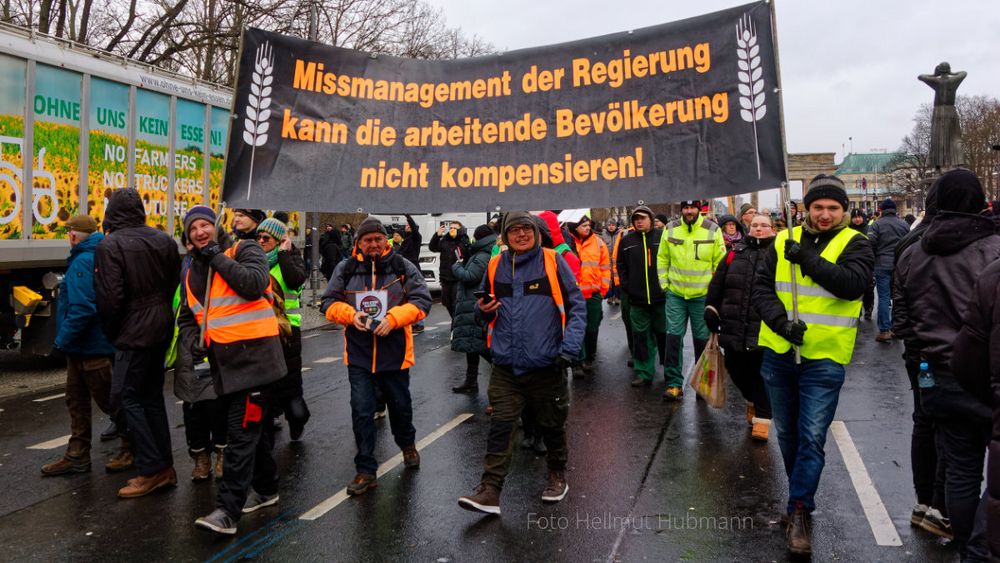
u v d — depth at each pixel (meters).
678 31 4.54
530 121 4.79
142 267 4.83
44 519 4.57
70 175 9.34
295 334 6.10
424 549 4.07
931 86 14.26
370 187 4.91
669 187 4.52
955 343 2.73
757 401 6.06
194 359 4.39
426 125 4.91
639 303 8.15
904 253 4.18
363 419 5.04
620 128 4.65
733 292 6.07
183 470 5.55
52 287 9.29
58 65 9.10
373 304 5.08
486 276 4.82
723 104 4.44
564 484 4.84
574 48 4.74
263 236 5.96
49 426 6.83
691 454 5.72
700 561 3.88
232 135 4.86
